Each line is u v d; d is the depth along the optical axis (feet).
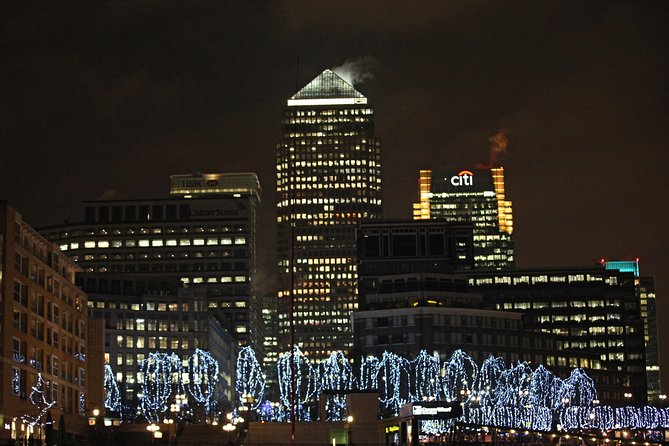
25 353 563.89
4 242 539.29
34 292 588.50
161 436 625.00
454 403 518.78
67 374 646.33
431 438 609.42
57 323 629.92
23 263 572.51
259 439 556.92
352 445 507.71
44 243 618.03
